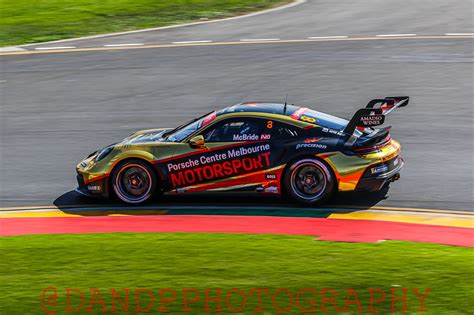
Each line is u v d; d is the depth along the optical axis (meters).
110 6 59.84
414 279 15.20
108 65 42.38
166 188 21.88
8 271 16.39
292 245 17.92
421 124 30.23
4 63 43.72
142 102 35.12
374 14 55.06
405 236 18.89
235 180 21.44
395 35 47.44
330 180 20.88
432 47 43.62
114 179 22.05
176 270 16.14
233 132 21.53
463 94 34.44
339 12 56.47
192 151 21.56
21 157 27.81
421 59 41.03
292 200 21.34
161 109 33.88
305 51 43.88
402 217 20.52
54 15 56.97
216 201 22.42
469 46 43.41
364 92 35.38
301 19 54.22
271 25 52.28
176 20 55.09
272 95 35.44
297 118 21.48
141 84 38.25
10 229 20.53
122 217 21.28
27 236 19.61
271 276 15.59
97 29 52.66
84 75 40.50
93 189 22.20
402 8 57.16
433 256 16.80
